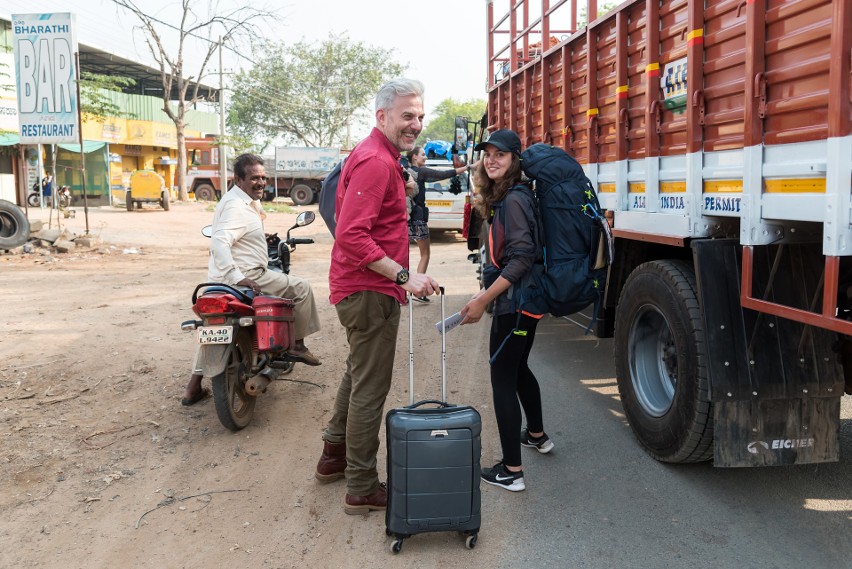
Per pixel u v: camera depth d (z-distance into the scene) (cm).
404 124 338
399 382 582
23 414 497
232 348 469
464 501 322
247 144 3559
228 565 321
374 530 350
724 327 352
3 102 2602
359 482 362
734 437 351
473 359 648
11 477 405
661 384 432
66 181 3212
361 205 326
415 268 1227
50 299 893
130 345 661
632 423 442
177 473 413
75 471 414
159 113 3825
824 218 277
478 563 321
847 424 470
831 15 271
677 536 340
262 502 379
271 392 550
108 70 3897
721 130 358
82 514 366
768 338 353
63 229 1473
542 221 371
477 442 325
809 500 374
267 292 511
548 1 634
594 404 528
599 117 522
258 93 5441
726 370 350
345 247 329
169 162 3709
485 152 376
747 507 367
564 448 448
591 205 370
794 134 296
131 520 360
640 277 423
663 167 423
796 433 354
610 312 501
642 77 446
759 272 333
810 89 287
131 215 2353
